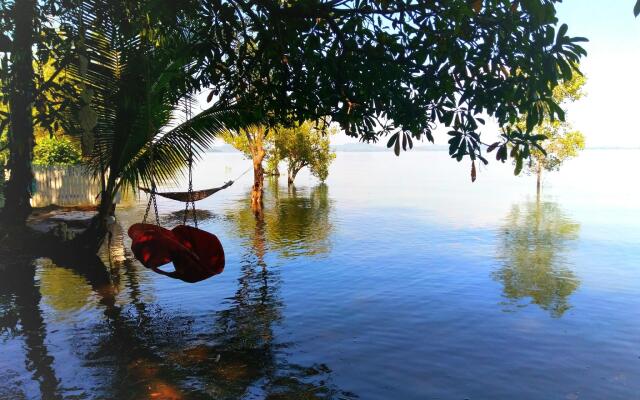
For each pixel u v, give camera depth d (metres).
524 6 3.46
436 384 6.28
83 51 8.20
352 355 7.20
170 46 6.14
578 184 52.25
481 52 4.13
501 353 7.38
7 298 9.89
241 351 7.28
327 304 9.94
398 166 119.88
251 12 4.88
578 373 6.70
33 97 8.73
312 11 4.66
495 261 14.58
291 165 48.44
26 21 7.76
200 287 11.13
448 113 4.39
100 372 6.41
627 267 13.74
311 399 5.79
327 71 5.04
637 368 6.88
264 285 11.52
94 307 9.40
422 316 9.22
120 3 7.21
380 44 4.75
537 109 3.89
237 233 19.91
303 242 17.83
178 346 7.44
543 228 21.53
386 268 13.53
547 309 9.77
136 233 6.05
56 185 23.38
